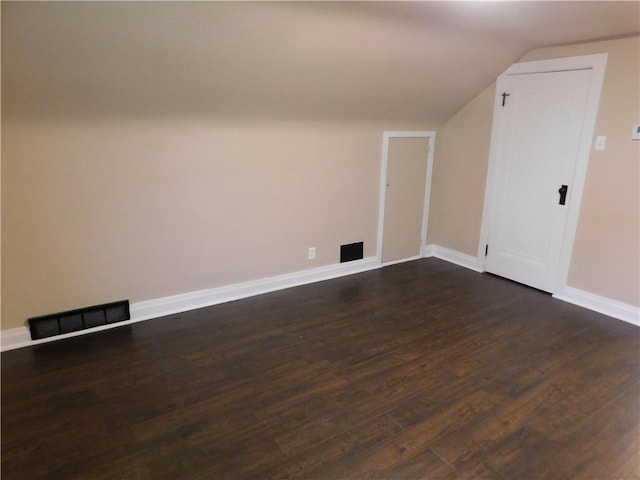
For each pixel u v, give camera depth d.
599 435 2.01
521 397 2.29
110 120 2.65
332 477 1.77
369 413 2.16
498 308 3.38
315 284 3.87
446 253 4.61
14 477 1.75
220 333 2.95
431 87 3.58
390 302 3.49
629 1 2.24
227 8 2.12
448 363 2.61
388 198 4.21
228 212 3.30
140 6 1.97
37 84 2.24
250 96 2.91
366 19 2.46
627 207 3.06
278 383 2.40
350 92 3.25
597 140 3.16
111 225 2.85
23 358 2.59
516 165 3.75
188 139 2.97
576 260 3.42
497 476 1.78
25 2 1.79
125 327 3.01
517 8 2.35
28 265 2.65
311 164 3.61
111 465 1.82
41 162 2.54
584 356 2.69
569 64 3.23
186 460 1.85
